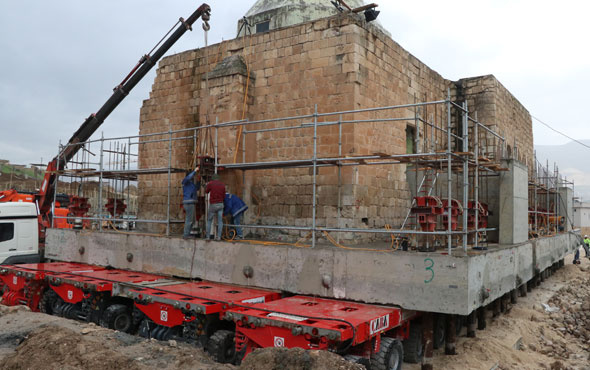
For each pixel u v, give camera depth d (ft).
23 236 48.37
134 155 53.62
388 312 26.37
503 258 33.32
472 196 43.70
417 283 27.22
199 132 48.14
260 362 21.43
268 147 44.78
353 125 39.73
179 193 51.93
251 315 25.27
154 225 54.08
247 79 45.27
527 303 50.57
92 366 22.36
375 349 25.20
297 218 42.45
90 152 52.29
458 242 35.68
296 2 54.44
